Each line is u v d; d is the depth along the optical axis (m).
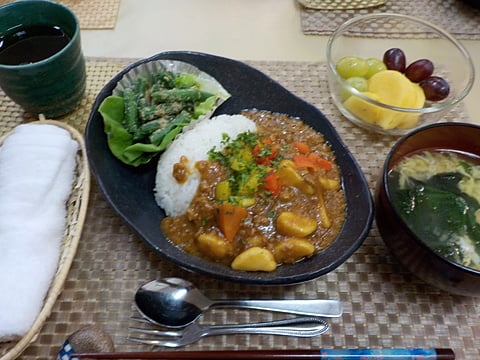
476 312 0.36
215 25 0.56
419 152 0.40
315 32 0.55
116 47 0.53
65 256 0.35
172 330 0.34
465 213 0.36
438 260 0.31
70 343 0.32
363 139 0.47
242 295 0.36
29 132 0.40
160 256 0.35
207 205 0.38
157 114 0.44
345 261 0.37
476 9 0.59
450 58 0.52
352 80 0.47
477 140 0.39
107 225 0.40
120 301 0.36
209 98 0.46
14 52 0.43
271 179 0.39
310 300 0.35
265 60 0.52
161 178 0.41
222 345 0.34
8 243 0.33
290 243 0.36
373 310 0.36
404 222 0.33
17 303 0.31
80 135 0.42
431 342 0.35
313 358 0.30
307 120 0.44
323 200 0.39
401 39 0.54
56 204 0.37
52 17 0.44
